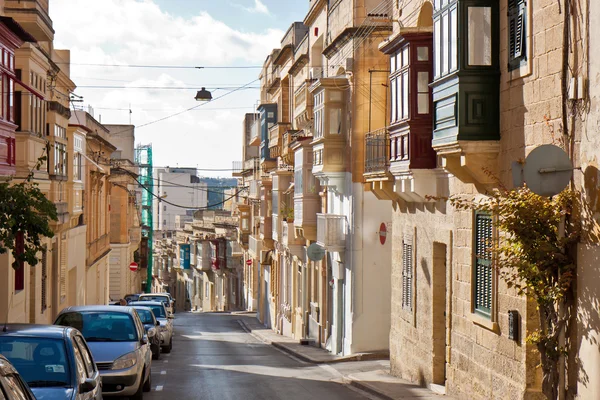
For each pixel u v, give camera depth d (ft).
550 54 46.01
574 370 42.57
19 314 102.78
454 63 53.67
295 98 146.82
